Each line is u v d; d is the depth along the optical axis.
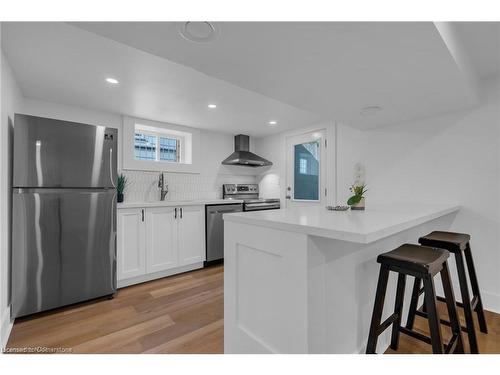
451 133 2.26
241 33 1.09
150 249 2.82
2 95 1.76
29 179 2.01
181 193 3.78
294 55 1.28
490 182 2.06
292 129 3.99
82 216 2.26
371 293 1.50
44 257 2.07
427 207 2.16
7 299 1.87
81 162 2.26
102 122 3.05
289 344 1.11
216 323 1.94
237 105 2.85
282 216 1.39
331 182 3.39
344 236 0.90
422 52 1.25
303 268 1.05
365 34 1.10
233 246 1.43
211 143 4.13
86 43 1.64
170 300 2.36
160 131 3.70
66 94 2.51
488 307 2.07
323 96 1.85
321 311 1.10
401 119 2.46
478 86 2.00
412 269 1.13
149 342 1.69
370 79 1.57
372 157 2.88
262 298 1.26
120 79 2.18
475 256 2.13
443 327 1.86
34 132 2.03
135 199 3.34
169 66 1.96
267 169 4.48
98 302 2.32
